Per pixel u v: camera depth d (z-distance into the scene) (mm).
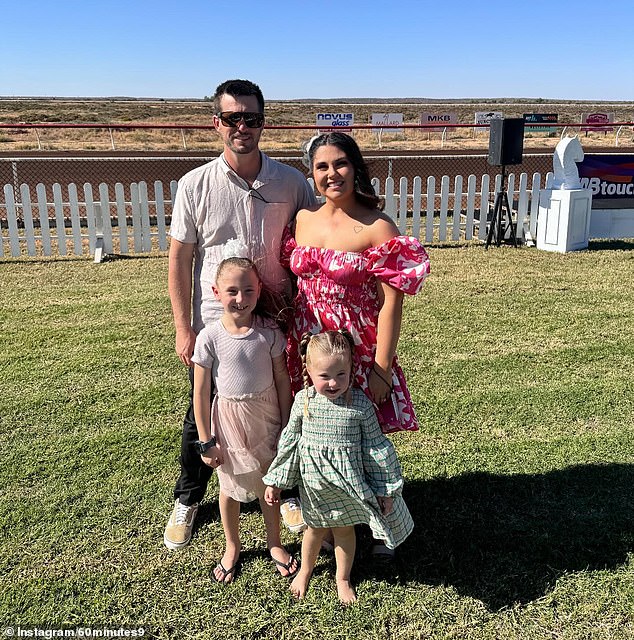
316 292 2615
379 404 2676
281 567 2783
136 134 32875
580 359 5066
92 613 2555
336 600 2621
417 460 3627
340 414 2430
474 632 2445
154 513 3189
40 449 3775
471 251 9180
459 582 2691
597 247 9445
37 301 6805
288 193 2775
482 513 3141
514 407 4258
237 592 2676
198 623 2514
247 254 2670
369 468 2492
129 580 2736
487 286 7227
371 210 2607
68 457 3691
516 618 2500
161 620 2523
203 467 3012
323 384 2369
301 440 2506
